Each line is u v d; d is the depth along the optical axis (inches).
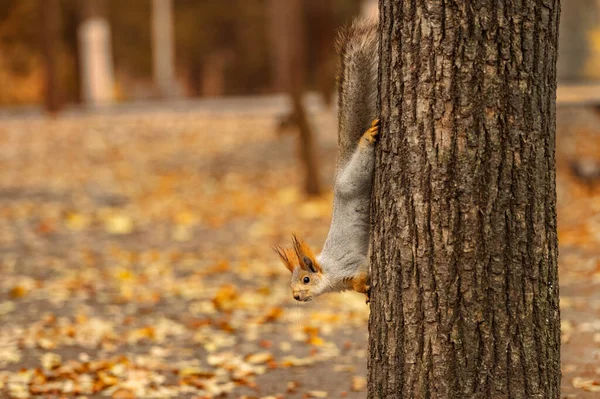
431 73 191.3
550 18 191.3
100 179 841.5
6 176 839.7
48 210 703.7
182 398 298.5
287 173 855.1
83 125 1099.9
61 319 404.2
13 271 520.4
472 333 191.3
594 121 979.9
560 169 805.2
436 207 192.4
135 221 687.1
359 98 223.1
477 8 186.9
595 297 426.0
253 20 2187.5
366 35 225.1
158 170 886.4
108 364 328.8
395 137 199.6
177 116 1163.9
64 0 1796.3
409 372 198.1
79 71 1856.5
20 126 1101.7
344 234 222.2
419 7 192.2
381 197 204.8
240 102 1430.9
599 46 1155.9
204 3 2249.0
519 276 190.9
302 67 769.6
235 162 904.9
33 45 1798.7
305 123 761.0
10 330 382.6
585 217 648.4
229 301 444.8
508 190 189.5
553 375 197.2
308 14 1331.2
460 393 192.2
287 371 328.2
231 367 330.3
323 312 423.5
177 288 476.4
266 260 559.5
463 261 190.9
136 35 2207.2
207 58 2447.1
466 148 189.3
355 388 302.5
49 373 319.3
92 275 512.4
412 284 196.7
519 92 188.2
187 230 657.6
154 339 374.6
